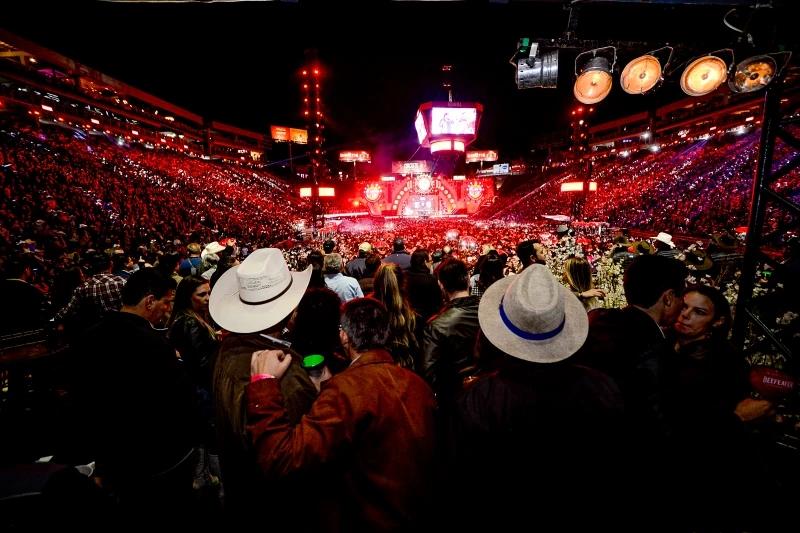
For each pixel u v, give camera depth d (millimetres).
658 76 3975
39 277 7719
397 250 6266
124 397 2066
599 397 1452
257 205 43312
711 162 35469
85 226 14578
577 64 4258
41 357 3436
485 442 1420
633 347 1881
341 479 1476
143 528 2137
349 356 1799
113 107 36031
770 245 13211
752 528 1982
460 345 2678
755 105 32094
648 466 1733
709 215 23672
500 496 1412
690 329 2174
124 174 28781
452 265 2928
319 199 19422
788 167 3264
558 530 1375
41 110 27656
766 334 3334
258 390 1481
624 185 45156
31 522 1081
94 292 3727
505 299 1656
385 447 1460
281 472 1340
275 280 1891
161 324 3975
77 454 2188
